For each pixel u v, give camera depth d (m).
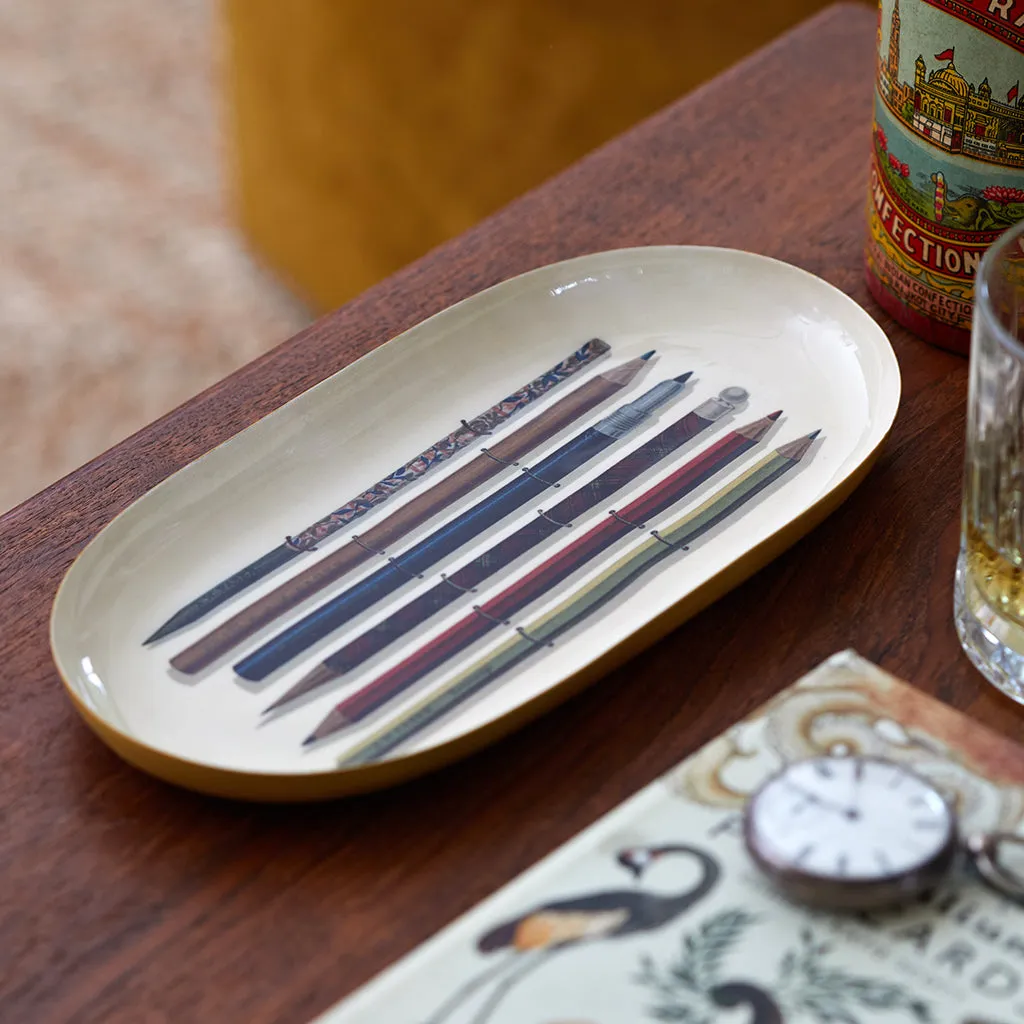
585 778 0.84
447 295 1.00
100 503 0.92
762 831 0.80
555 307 0.97
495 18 1.71
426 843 0.83
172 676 0.87
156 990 0.80
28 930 0.81
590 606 0.88
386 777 0.82
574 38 1.66
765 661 0.86
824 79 1.10
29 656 0.88
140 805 0.84
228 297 2.32
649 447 0.93
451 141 1.85
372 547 0.90
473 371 0.96
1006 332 0.84
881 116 0.93
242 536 0.91
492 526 0.90
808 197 1.03
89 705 0.84
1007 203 0.91
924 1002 0.78
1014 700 0.85
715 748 0.83
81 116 2.75
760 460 0.92
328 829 0.83
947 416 0.93
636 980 0.79
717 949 0.79
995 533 0.84
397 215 2.00
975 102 0.89
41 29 3.00
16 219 2.50
